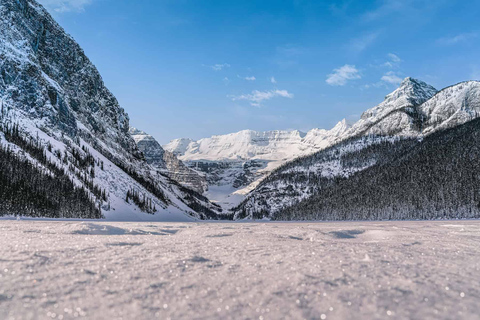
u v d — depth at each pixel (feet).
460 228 86.63
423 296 16.19
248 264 23.47
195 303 14.82
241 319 12.96
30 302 14.14
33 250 25.25
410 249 33.17
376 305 14.74
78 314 13.05
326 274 20.34
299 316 13.34
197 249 30.48
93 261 22.72
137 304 14.48
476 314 13.71
